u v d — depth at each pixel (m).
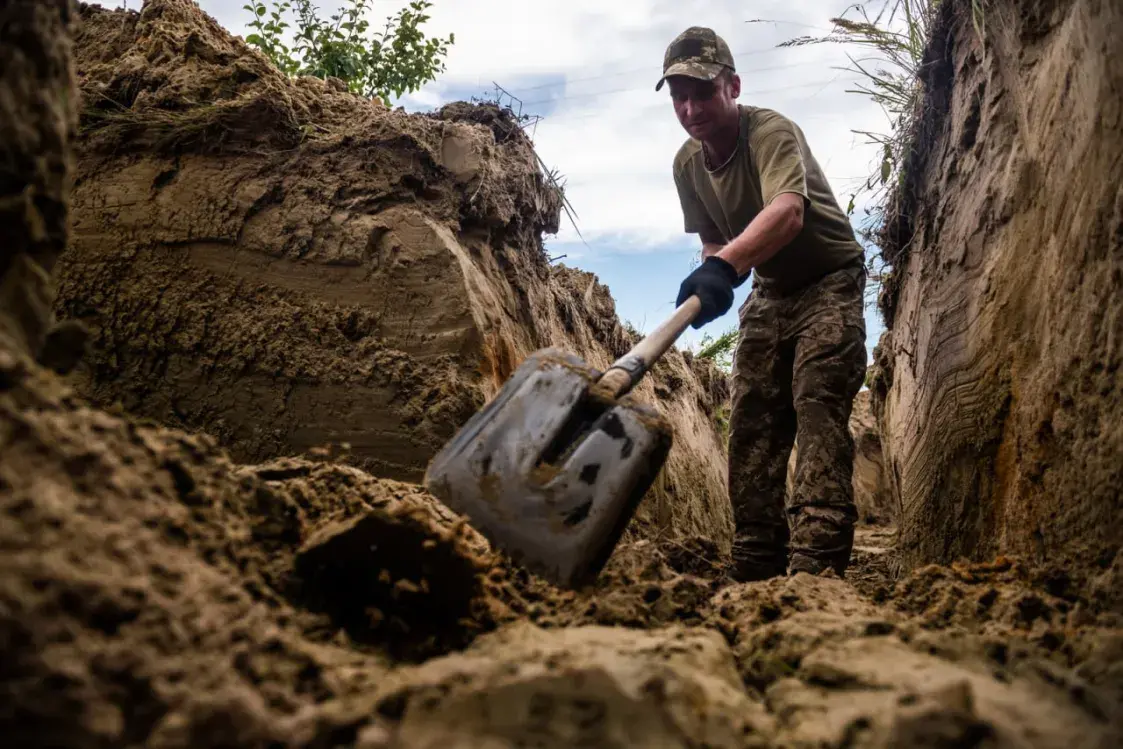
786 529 3.74
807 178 3.59
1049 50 2.77
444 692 1.26
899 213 4.67
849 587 2.39
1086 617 1.86
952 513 3.22
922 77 4.34
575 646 1.57
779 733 1.38
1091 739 1.28
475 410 3.43
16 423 1.28
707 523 6.68
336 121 4.12
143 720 1.07
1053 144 2.66
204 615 1.29
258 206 3.73
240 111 3.85
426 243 3.66
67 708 1.00
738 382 3.78
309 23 6.60
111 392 3.53
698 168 3.87
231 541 1.60
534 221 4.75
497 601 1.89
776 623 1.85
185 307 3.61
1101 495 2.09
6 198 1.38
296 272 3.65
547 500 2.06
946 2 4.05
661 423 2.17
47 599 1.09
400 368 3.47
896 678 1.49
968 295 3.30
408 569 1.69
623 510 2.12
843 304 3.53
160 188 3.77
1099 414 2.16
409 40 6.81
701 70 3.39
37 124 1.46
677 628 1.81
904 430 4.38
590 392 2.25
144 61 4.09
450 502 2.10
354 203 3.72
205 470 1.74
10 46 1.42
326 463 2.36
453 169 4.00
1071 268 2.43
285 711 1.21
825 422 3.38
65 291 3.63
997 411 2.86
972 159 3.53
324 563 1.67
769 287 3.73
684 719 1.24
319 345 3.54
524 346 4.13
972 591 2.15
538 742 1.16
